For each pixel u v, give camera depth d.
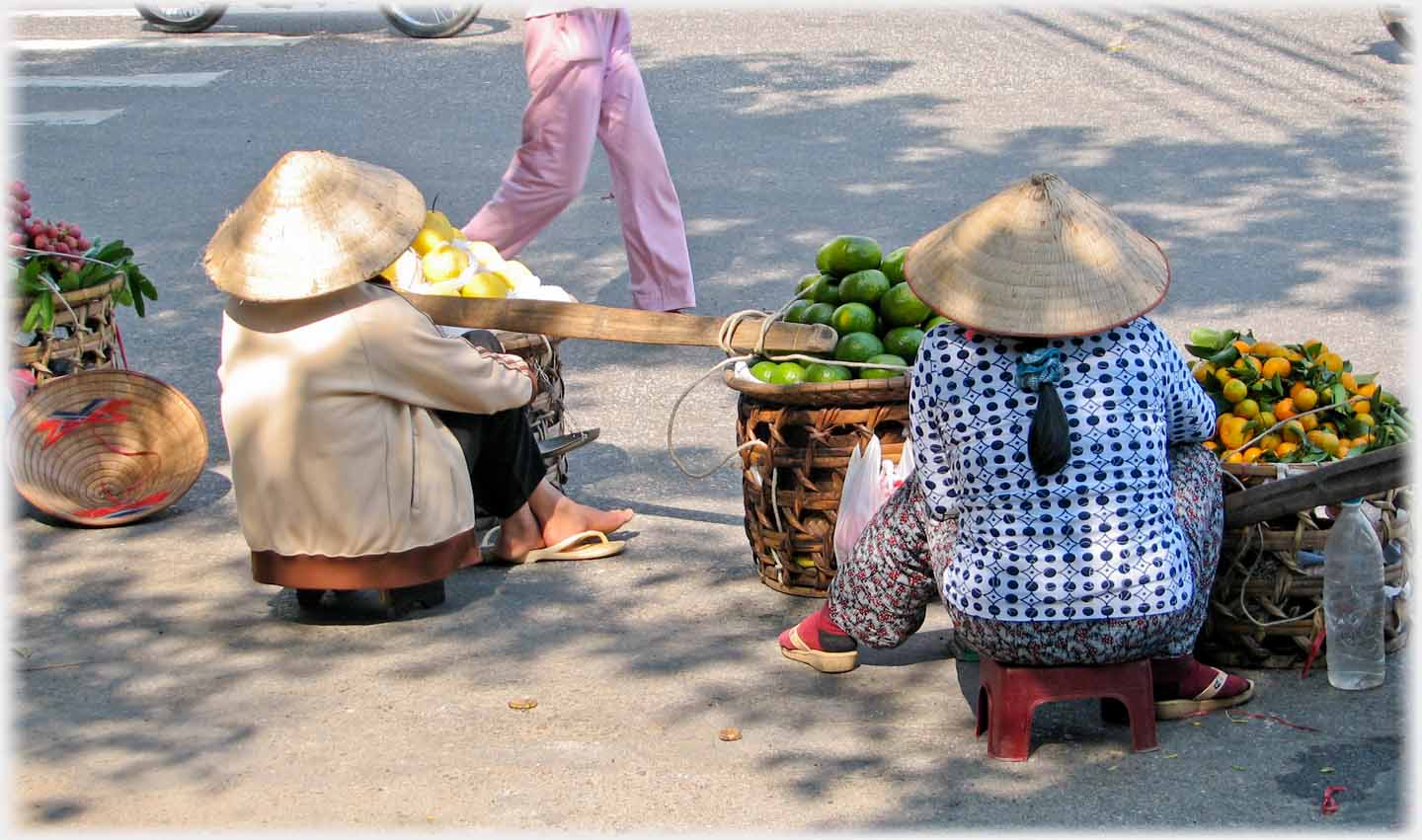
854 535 3.97
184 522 4.93
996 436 3.23
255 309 4.01
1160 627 3.31
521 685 3.87
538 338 4.73
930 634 4.12
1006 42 12.34
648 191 6.54
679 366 6.33
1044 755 3.48
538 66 6.24
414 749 3.57
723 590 4.39
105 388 4.97
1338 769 3.38
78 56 12.80
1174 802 3.27
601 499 5.05
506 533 4.58
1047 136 9.62
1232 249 7.46
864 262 4.30
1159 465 3.27
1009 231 3.23
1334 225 7.79
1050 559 3.25
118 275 5.20
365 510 4.07
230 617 4.28
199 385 6.13
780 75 11.49
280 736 3.64
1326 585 3.68
